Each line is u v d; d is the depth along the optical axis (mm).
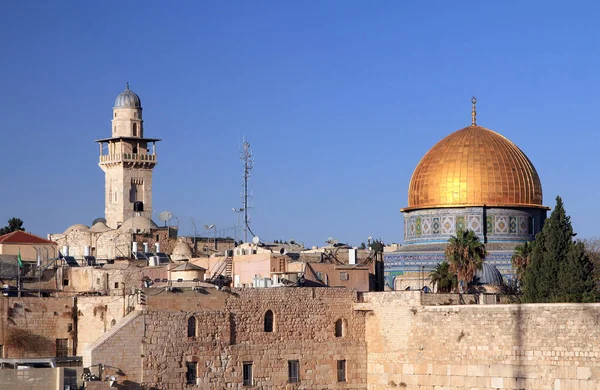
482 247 130500
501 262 141000
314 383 109312
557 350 98812
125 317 101500
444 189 147000
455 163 147125
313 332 109750
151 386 100938
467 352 104375
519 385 100812
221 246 165125
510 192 146250
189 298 103875
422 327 107812
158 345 101688
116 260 138250
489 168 146375
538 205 147500
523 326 101000
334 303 111125
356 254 142000
